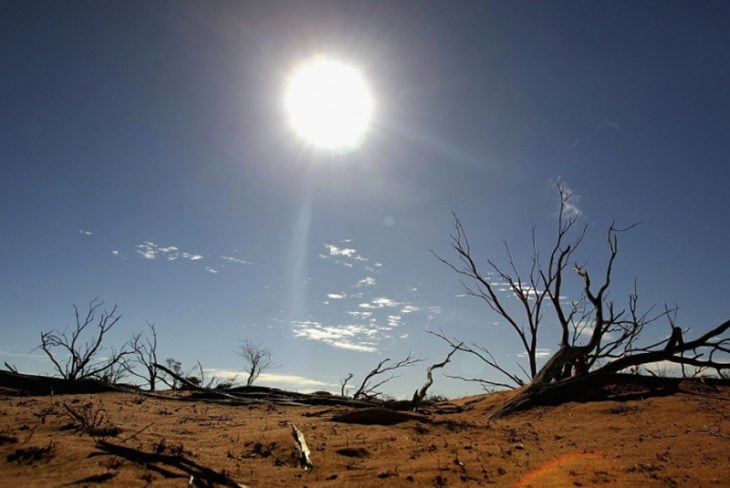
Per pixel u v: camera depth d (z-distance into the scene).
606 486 5.03
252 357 31.28
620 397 11.97
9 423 6.58
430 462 5.95
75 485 4.32
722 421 9.05
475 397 15.88
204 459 5.52
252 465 5.52
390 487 4.97
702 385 13.27
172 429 7.57
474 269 22.39
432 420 8.73
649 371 16.06
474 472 5.65
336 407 12.23
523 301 21.52
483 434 8.16
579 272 18.16
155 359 25.23
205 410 10.85
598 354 16.84
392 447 6.65
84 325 23.09
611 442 7.78
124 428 7.00
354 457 6.11
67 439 5.79
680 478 5.37
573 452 6.89
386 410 8.78
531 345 21.33
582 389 12.78
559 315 17.25
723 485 5.14
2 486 4.23
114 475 4.61
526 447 7.26
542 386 13.01
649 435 8.32
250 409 11.69
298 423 8.60
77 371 21.61
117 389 14.19
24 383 13.73
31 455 5.02
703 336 13.36
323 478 5.22
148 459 5.21
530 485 5.14
